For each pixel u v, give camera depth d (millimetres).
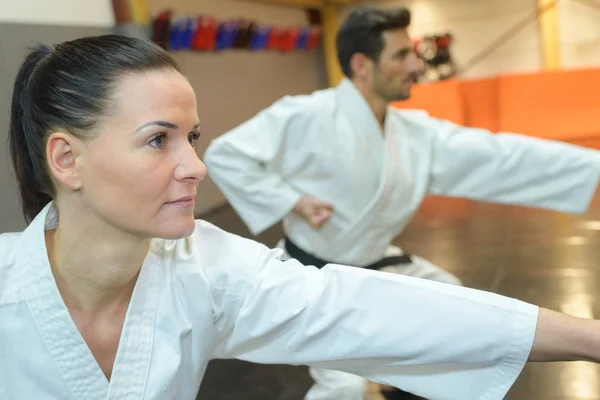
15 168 836
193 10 4336
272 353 864
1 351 776
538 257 2752
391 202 1708
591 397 1644
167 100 678
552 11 5801
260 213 1726
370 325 786
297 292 815
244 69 5078
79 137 685
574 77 5633
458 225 3508
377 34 1609
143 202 685
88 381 776
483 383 795
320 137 1689
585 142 5480
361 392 1468
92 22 3389
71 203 740
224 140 1728
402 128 1775
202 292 804
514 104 5855
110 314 807
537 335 736
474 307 765
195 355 822
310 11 6602
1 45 2646
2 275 777
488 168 1688
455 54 6297
